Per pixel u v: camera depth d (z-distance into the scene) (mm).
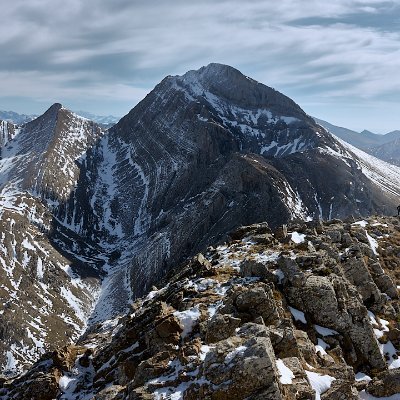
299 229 55406
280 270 37375
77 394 34000
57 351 38688
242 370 21875
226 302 32250
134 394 23766
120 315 66312
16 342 176875
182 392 22969
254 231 57531
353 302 35219
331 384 24953
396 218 76125
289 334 27344
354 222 71875
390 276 49531
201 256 47500
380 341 35875
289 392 22453
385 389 27141
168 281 57812
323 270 38000
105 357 36969
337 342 32656
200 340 28797
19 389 35281
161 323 31938
